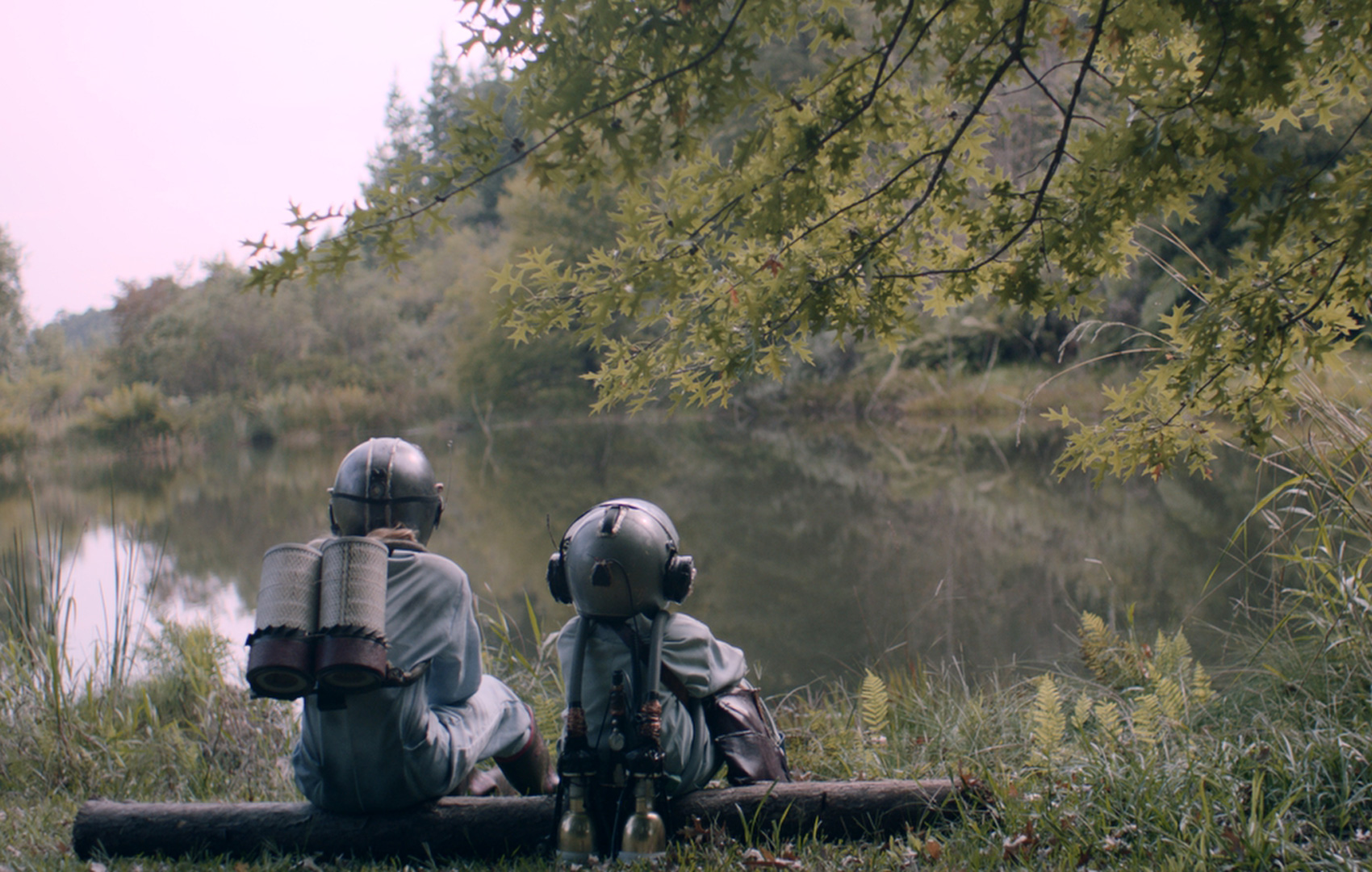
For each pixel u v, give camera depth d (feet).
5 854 9.34
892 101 7.76
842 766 11.96
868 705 12.59
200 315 125.18
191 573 33.81
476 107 6.87
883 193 8.66
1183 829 8.57
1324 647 11.84
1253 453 9.27
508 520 44.42
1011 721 13.24
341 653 7.54
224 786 12.57
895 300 9.16
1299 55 6.73
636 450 82.07
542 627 23.47
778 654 20.62
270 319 125.90
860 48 7.97
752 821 8.87
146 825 8.93
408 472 9.36
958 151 8.68
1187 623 19.52
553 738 13.82
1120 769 9.80
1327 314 8.34
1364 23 6.94
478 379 126.82
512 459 78.95
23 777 12.62
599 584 8.53
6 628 15.61
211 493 64.75
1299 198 7.25
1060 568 27.84
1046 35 7.86
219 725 13.93
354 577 7.73
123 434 107.65
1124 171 7.38
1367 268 8.02
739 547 34.37
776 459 66.90
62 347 179.83
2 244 140.26
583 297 7.92
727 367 8.09
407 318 168.55
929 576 28.04
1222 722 11.66
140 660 17.72
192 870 8.57
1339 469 11.75
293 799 11.98
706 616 24.07
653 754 8.27
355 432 119.55
